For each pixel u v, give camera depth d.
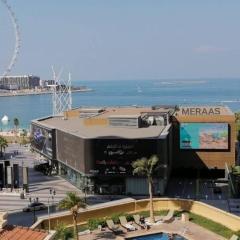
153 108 163.75
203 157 134.38
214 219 87.38
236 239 74.62
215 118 133.00
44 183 127.69
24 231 38.38
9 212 99.31
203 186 123.00
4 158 169.75
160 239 80.88
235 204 103.69
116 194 114.12
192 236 80.25
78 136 117.81
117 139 111.75
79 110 173.25
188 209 93.19
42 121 162.75
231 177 111.88
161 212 93.19
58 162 139.00
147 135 115.50
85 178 116.19
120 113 155.88
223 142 133.12
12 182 119.00
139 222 86.88
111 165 112.75
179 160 135.62
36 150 158.38
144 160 91.25
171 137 132.88
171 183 126.38
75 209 73.19
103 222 84.81
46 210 100.38
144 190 112.69
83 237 80.00
